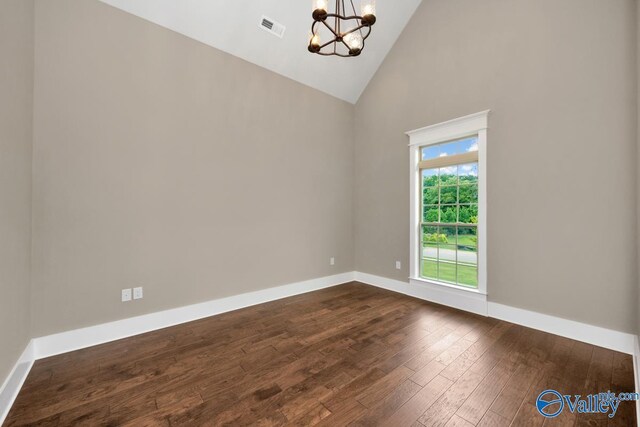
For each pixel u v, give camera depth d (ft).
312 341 8.47
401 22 12.98
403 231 13.42
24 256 6.90
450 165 11.68
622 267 7.74
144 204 9.21
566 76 8.59
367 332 9.08
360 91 15.33
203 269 10.49
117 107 8.69
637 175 7.25
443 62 11.73
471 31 10.82
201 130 10.41
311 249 13.97
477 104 10.64
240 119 11.46
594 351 7.75
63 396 5.97
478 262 10.61
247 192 11.69
